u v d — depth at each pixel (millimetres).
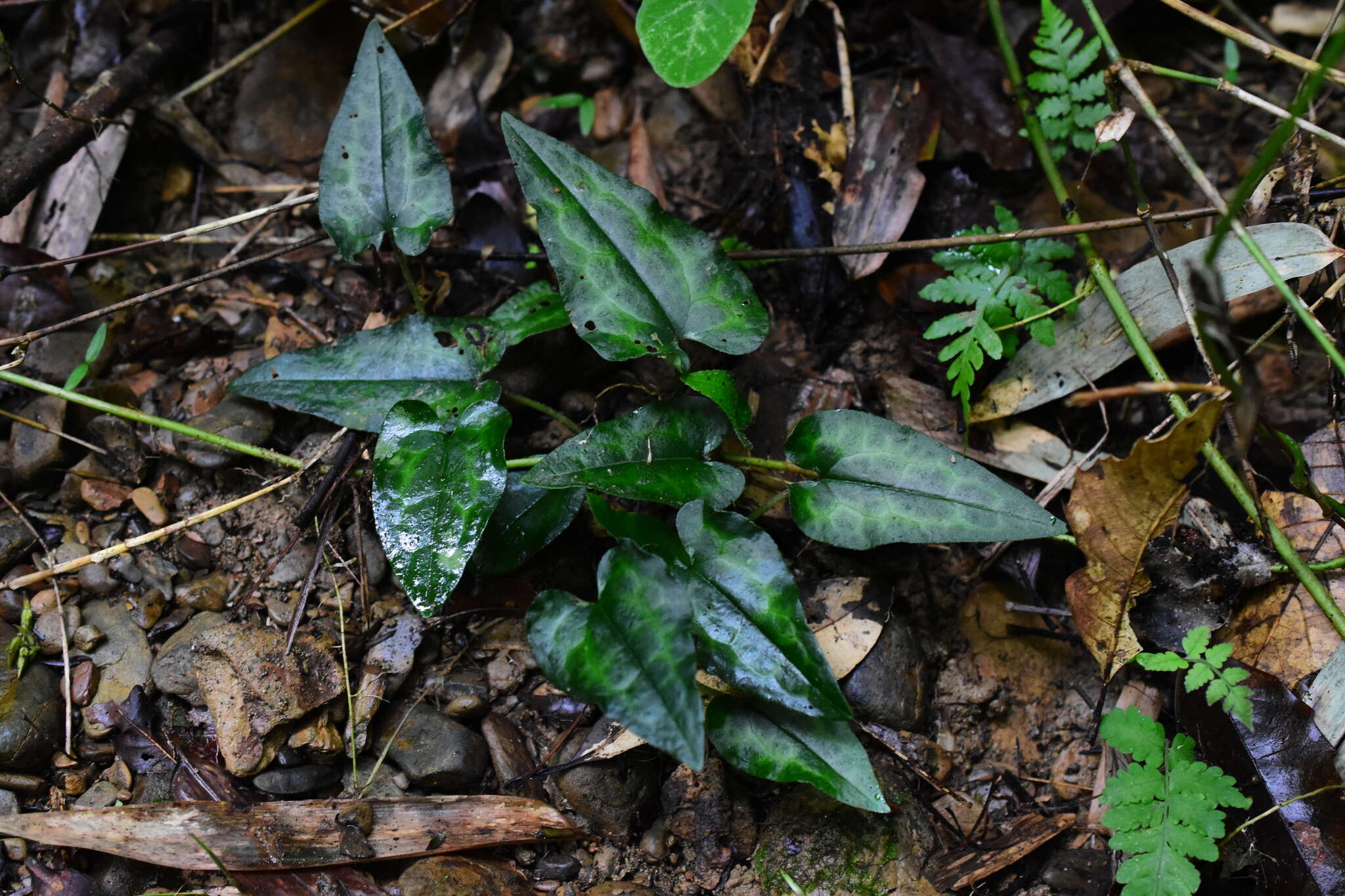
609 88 1194
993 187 1145
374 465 1039
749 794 1063
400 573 1021
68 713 1056
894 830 1055
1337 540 1058
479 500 1027
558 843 1056
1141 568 1056
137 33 1171
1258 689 1033
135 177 1165
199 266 1154
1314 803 1020
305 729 1052
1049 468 1105
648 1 1063
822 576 1095
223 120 1180
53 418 1097
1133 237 1128
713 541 1027
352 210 1076
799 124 1146
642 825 1060
